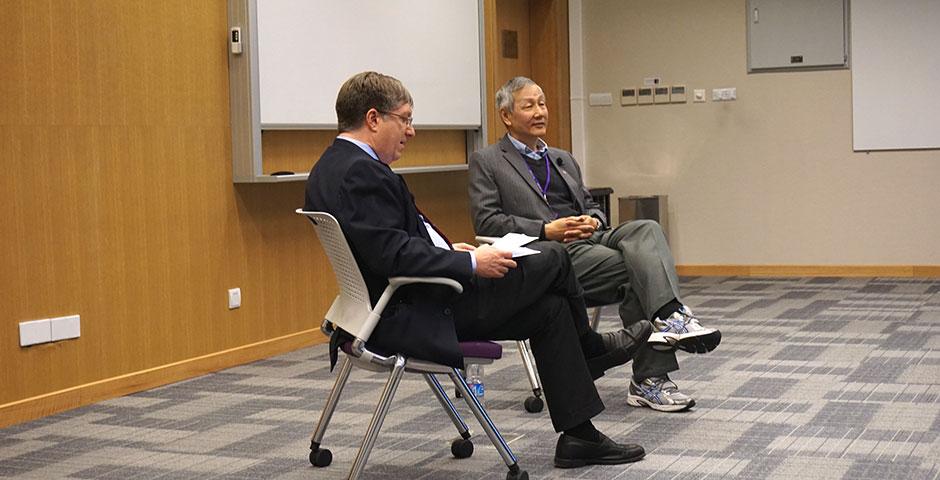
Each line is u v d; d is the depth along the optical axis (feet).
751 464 11.62
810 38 29.60
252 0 18.78
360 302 10.66
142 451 13.28
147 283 17.43
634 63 31.73
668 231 31.48
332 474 11.89
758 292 26.89
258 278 19.94
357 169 10.53
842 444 12.34
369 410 15.07
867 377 16.12
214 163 18.85
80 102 16.20
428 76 23.73
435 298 10.60
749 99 30.48
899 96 28.84
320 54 20.44
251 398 16.30
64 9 15.92
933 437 12.51
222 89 18.97
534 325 11.37
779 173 30.27
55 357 15.79
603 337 12.19
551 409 11.56
